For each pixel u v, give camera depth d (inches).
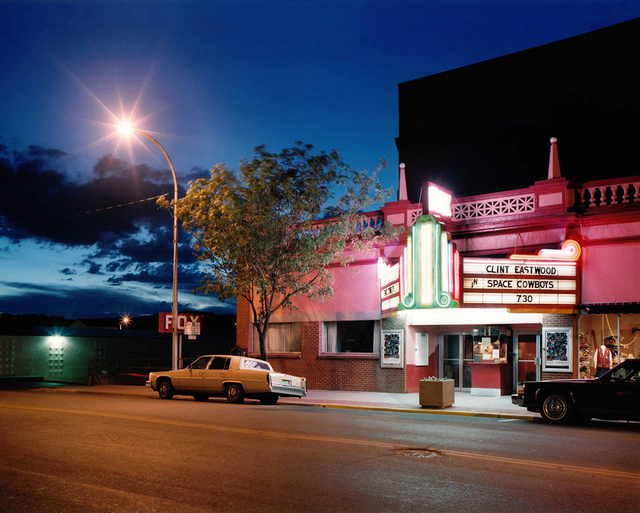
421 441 444.1
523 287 751.7
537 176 1066.1
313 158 848.9
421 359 929.5
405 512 261.7
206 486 305.7
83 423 536.7
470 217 855.7
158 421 550.9
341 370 966.4
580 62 1044.5
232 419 570.6
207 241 842.2
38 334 1465.3
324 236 838.5
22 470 342.3
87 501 278.5
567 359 756.6
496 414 636.7
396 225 914.1
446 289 743.7
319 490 298.4
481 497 286.5
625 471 342.6
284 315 1042.1
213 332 2064.5
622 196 762.8
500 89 1127.6
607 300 742.5
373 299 939.3
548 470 344.5
